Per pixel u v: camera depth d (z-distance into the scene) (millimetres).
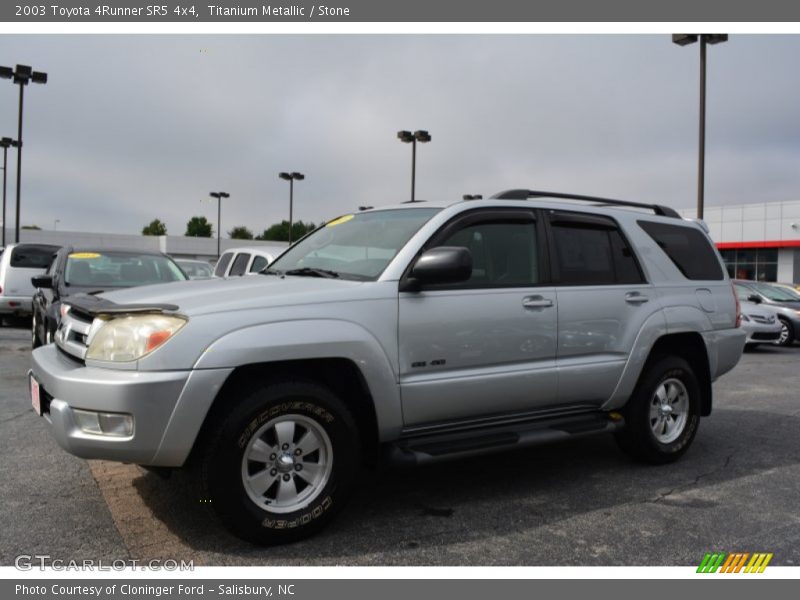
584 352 4633
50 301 8039
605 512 4121
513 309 4258
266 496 3566
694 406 5309
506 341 4223
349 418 3686
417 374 3904
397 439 3965
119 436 3232
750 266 38781
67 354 3816
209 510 3443
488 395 4148
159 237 71438
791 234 36312
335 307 3656
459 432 4160
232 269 9898
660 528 3873
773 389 9125
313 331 3527
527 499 4340
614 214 5117
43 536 3586
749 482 4773
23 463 4805
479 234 4320
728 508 4219
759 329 14297
